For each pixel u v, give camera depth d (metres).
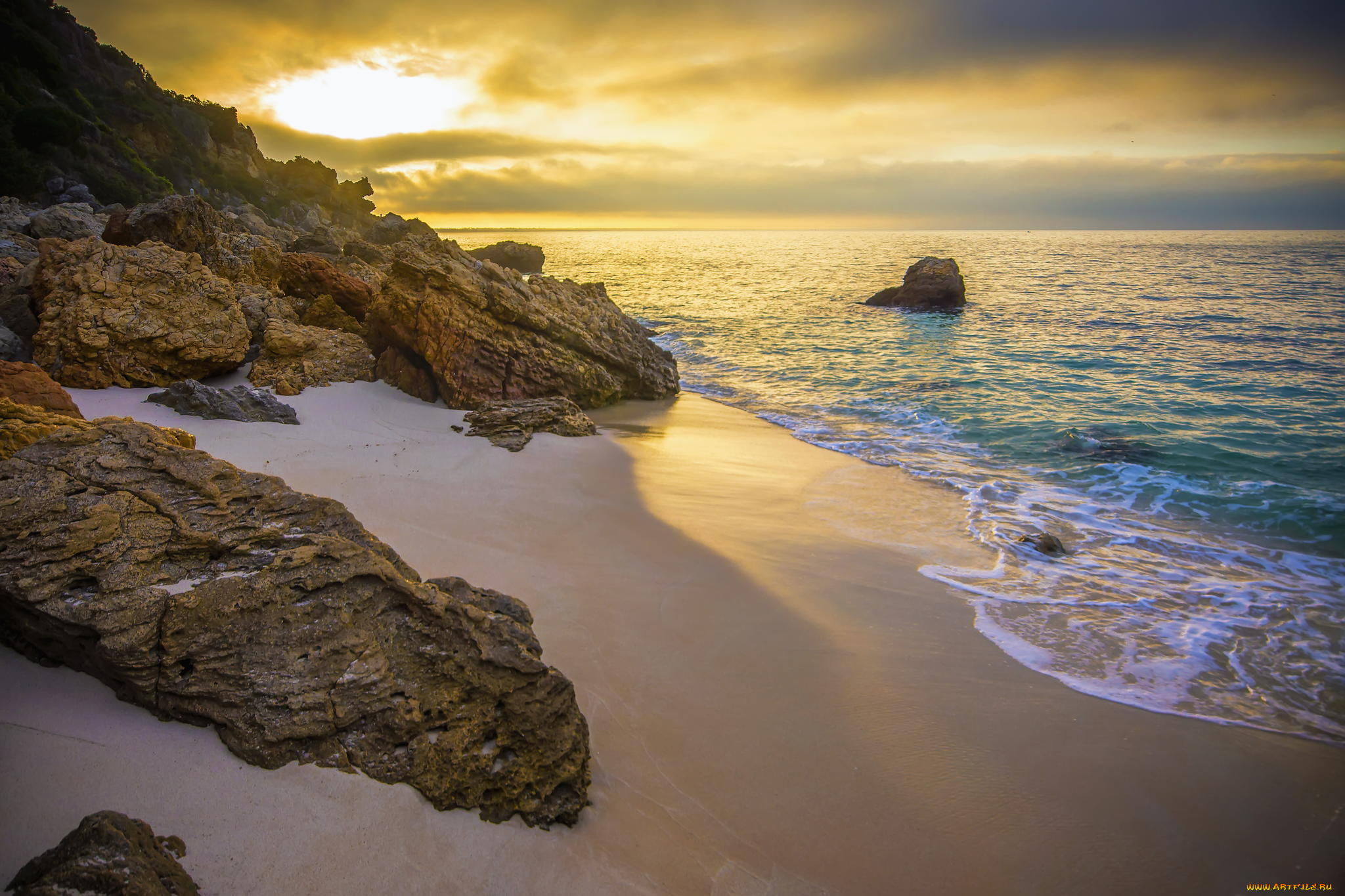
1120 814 5.81
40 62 58.03
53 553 4.55
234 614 4.65
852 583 9.59
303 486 10.75
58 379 13.69
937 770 6.16
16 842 3.56
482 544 9.59
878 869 5.12
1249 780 6.24
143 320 14.41
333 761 4.45
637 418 19.41
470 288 17.69
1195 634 8.59
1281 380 22.91
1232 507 12.75
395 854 4.21
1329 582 9.98
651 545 10.20
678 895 4.65
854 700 7.04
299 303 19.77
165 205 19.03
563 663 7.07
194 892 3.54
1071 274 72.25
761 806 5.57
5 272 18.34
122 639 4.31
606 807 5.30
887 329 37.16
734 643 7.84
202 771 4.16
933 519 12.17
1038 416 19.16
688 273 82.12
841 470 14.89
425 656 4.97
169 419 12.75
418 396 16.72
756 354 30.86
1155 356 27.42
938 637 8.34
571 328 20.19
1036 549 10.86
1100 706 7.20
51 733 4.11
